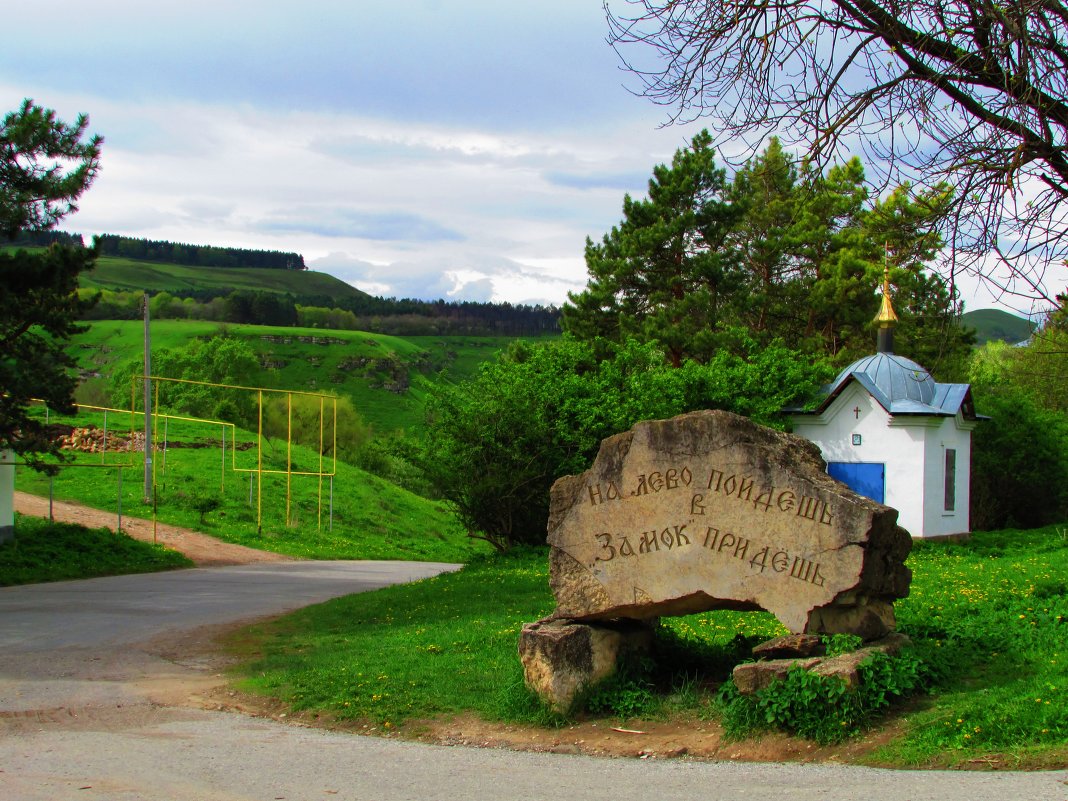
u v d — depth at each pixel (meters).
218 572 31.28
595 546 10.82
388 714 10.59
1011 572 17.78
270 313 151.75
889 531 10.15
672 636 11.83
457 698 10.93
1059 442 39.38
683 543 10.47
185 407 76.12
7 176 25.08
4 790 8.13
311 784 8.29
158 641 16.38
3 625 18.25
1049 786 7.26
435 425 31.36
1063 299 9.48
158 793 8.05
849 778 7.86
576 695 10.23
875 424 31.14
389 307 184.62
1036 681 9.56
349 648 14.38
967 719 8.69
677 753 9.02
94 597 23.16
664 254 47.59
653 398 31.48
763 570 10.15
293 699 11.43
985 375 44.41
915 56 9.55
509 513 31.12
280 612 20.45
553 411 31.47
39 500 41.31
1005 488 39.41
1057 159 9.40
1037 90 8.97
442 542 53.06
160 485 47.03
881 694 9.09
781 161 12.41
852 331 48.03
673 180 47.66
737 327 44.09
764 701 9.12
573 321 49.28
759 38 10.08
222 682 12.89
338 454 77.50
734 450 10.40
